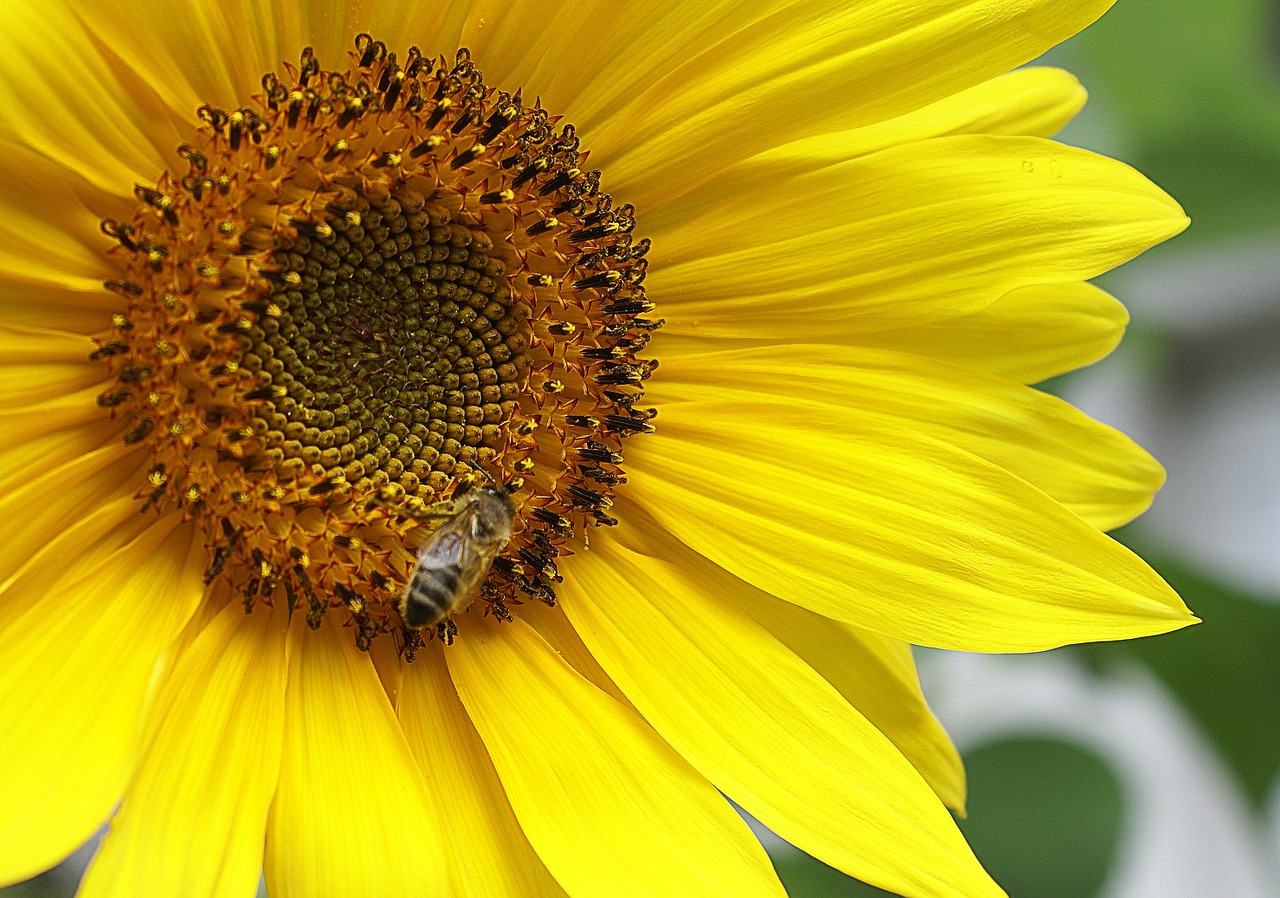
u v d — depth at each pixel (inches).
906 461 8.4
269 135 8.0
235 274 8.0
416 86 8.1
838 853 8.1
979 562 8.3
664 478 8.6
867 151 8.5
